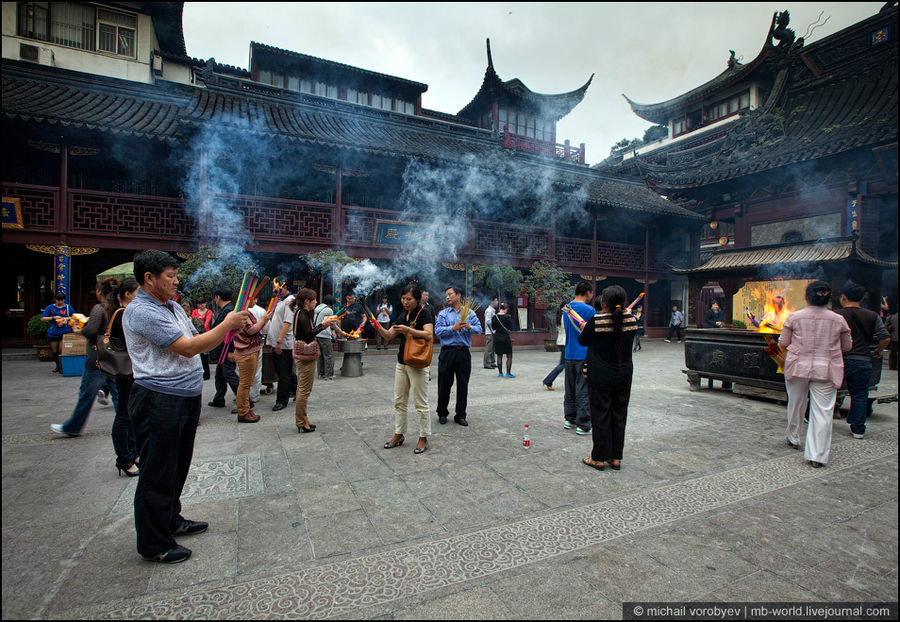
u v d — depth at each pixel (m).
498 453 4.65
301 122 14.75
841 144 12.35
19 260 13.20
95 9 15.90
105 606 2.27
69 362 8.98
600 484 3.88
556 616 2.23
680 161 25.45
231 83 15.49
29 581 2.46
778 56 16.89
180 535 2.96
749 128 16.25
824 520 3.29
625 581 2.53
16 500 3.46
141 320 2.59
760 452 4.77
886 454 4.79
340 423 5.72
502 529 3.09
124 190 12.97
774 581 2.55
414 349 4.56
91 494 3.57
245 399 5.65
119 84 13.35
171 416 2.65
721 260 10.87
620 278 21.47
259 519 3.19
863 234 13.16
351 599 2.35
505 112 24.20
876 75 14.59
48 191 11.04
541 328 18.89
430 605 2.31
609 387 4.16
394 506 3.41
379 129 16.89
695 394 7.94
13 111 9.97
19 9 14.88
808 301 4.57
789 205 14.97
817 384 4.45
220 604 2.30
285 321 6.12
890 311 13.37
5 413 6.07
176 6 16.39
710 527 3.16
